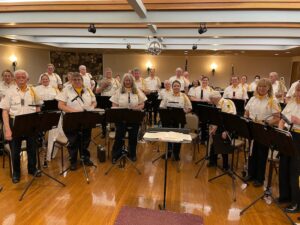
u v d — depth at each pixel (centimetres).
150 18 389
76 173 352
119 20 397
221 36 531
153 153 444
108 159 411
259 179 326
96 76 1084
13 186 308
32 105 314
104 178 339
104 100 486
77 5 374
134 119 354
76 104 354
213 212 265
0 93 411
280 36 504
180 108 365
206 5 347
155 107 556
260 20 365
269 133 246
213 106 353
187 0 342
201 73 1176
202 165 382
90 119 332
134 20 394
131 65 1195
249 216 259
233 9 356
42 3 370
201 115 364
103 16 399
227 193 307
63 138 360
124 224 234
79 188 308
